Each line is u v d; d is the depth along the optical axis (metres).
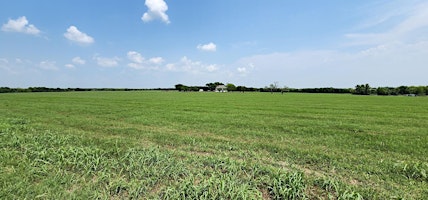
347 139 9.87
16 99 38.34
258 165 6.00
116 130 11.58
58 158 6.34
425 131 11.86
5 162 6.11
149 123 13.98
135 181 5.12
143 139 9.74
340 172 5.93
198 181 5.21
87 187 4.83
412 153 7.71
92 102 32.53
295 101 39.47
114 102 32.91
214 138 9.89
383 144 8.89
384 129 12.37
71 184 5.02
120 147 8.08
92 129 11.91
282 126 13.16
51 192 4.62
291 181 4.89
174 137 9.91
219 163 6.21
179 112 20.34
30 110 21.28
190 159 6.60
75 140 9.03
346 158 7.05
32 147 7.50
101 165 5.99
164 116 17.38
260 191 4.84
